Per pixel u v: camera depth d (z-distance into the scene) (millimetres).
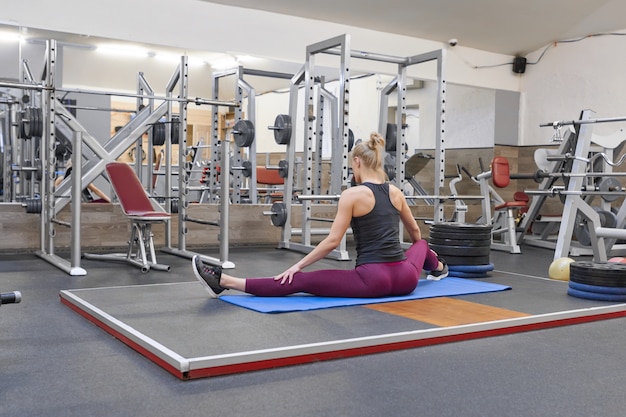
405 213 3279
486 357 2234
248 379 1926
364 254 3133
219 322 2535
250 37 6801
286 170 5727
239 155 6430
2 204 5062
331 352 2162
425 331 2379
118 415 1607
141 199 4363
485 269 4125
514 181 8492
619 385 1939
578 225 5969
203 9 6547
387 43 7617
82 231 5320
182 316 2643
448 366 2107
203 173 6785
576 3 7109
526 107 8523
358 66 7492
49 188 4594
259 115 7078
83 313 2795
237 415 1622
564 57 8047
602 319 2977
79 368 2010
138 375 1946
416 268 3209
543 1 7035
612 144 5926
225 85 6855
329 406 1700
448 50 8070
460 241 4121
